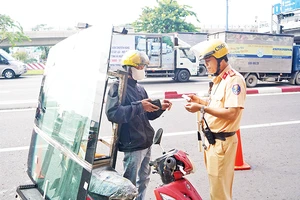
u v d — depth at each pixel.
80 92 2.25
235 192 4.00
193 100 3.06
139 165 2.93
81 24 2.68
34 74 25.17
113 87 2.59
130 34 14.61
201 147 3.12
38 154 2.79
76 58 2.47
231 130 2.73
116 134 2.73
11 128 6.73
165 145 5.64
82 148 2.03
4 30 30.34
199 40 18.61
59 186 2.24
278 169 4.71
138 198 3.13
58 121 2.52
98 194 2.22
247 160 5.06
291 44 14.85
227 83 2.67
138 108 2.61
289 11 22.09
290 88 12.42
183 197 2.44
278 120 7.60
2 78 20.36
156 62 15.63
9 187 3.98
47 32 39.31
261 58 14.34
